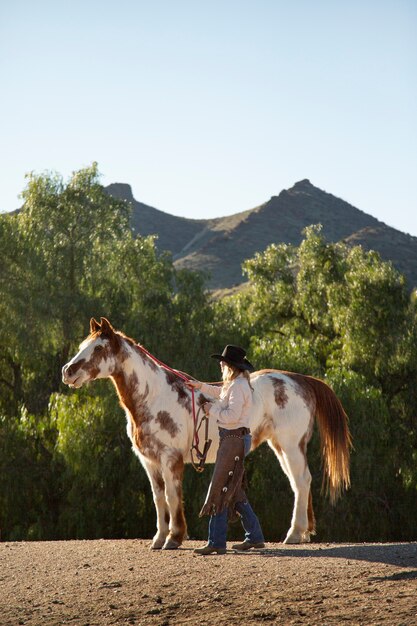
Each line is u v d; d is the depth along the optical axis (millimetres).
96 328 9188
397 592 5730
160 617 5738
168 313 26688
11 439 25719
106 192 31031
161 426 8891
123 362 8938
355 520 24016
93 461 23281
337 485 9781
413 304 29297
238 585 6328
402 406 27594
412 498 25734
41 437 26281
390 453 25953
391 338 27688
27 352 26484
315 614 5418
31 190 29891
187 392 9078
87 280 28625
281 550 8148
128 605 6094
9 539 24766
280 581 6328
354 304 28531
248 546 8352
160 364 9227
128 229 30984
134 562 7641
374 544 8648
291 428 9414
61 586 6867
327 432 9766
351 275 29406
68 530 24609
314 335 31969
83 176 30453
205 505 7715
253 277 33562
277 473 22875
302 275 32156
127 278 29719
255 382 9477
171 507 8719
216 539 7914
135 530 24812
